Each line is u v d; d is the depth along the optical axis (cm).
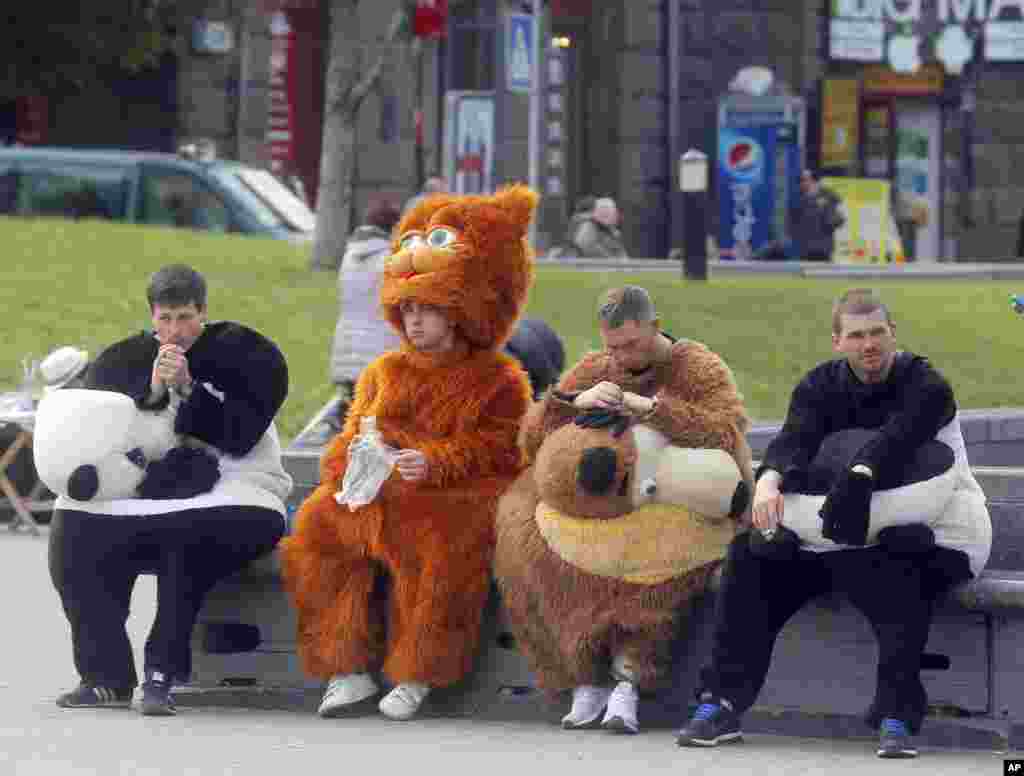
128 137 8394
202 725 1938
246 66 8356
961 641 1841
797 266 5934
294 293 4719
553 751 1806
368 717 1991
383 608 2009
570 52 8400
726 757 1778
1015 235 8925
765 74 8331
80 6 8031
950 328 4419
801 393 1856
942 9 8781
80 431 1964
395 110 8019
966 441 2975
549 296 4575
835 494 1770
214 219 7119
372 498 1941
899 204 8419
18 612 2634
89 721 1950
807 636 1884
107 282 4838
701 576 1877
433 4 6034
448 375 1986
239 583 2064
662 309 4459
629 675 1883
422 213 2012
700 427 1878
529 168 6025
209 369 2008
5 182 7256
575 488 1870
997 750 1827
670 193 8362
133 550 1995
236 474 2009
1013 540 1919
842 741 1869
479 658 1994
